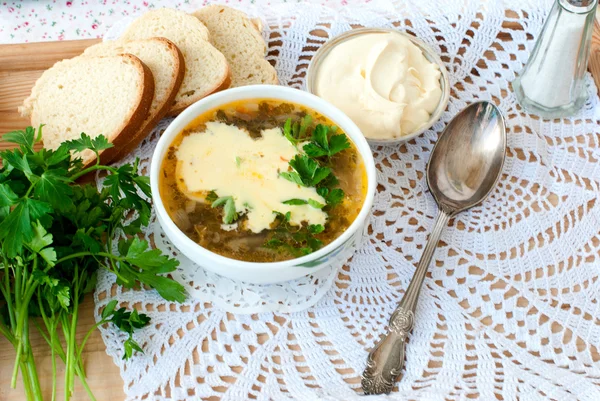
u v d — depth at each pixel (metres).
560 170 0.71
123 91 0.70
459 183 0.69
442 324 0.65
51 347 0.62
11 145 0.70
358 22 0.76
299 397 0.62
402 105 0.70
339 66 0.71
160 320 0.64
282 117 0.67
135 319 0.62
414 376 0.64
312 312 0.65
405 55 0.71
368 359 0.63
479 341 0.65
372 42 0.72
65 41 0.74
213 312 0.65
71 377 0.61
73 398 0.62
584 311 0.66
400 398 0.62
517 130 0.72
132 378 0.62
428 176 0.70
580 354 0.64
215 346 0.64
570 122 0.72
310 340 0.64
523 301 0.66
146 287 0.65
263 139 0.66
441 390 0.63
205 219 0.63
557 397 0.63
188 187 0.64
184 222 0.63
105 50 0.72
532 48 0.75
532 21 0.76
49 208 0.60
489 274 0.67
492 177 0.69
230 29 0.75
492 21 0.75
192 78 0.73
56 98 0.71
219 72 0.73
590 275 0.67
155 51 0.72
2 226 0.60
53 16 0.88
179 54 0.71
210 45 0.73
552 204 0.69
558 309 0.66
